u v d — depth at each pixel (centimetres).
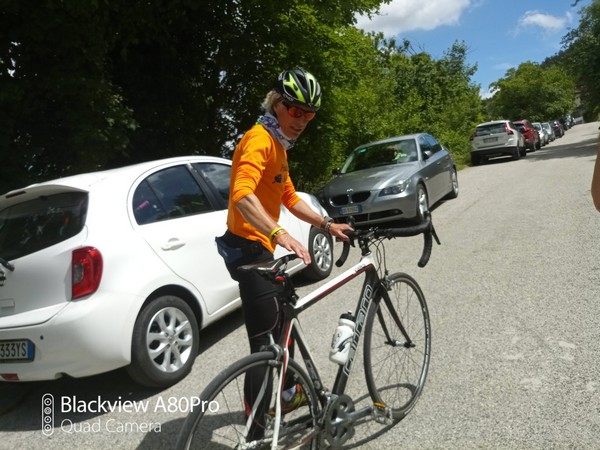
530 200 966
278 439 240
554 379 323
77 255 354
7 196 390
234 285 467
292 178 1138
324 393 262
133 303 369
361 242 289
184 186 460
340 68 1105
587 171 1293
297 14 966
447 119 2234
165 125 864
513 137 1978
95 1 624
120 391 400
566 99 5459
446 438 279
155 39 822
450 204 1049
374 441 285
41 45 646
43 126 684
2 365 362
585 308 425
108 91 683
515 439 270
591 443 259
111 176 411
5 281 366
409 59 2294
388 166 919
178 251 417
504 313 439
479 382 332
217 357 436
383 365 299
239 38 934
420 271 595
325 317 486
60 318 344
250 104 1016
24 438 348
